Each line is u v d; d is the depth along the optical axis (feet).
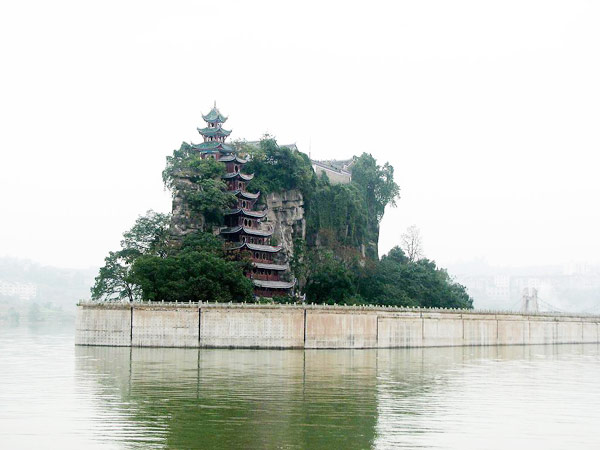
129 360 536.01
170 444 288.30
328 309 638.94
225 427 315.99
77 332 648.79
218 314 626.23
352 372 487.61
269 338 625.41
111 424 318.86
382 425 325.62
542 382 470.39
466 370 524.93
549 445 297.74
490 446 294.87
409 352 649.61
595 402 392.47
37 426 314.35
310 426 320.70
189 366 502.38
